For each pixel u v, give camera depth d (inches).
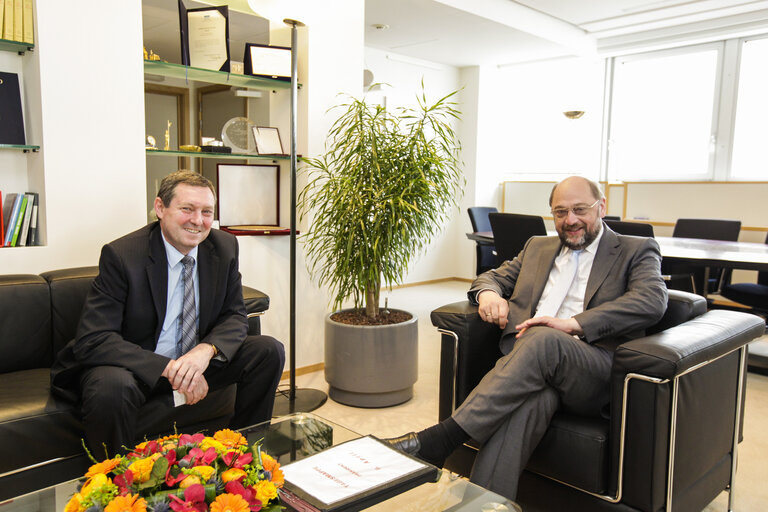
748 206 203.2
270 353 82.3
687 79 234.7
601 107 254.4
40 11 91.0
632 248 81.5
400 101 247.1
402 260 117.3
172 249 77.9
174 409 76.9
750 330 75.2
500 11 196.7
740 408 78.4
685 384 64.4
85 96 96.6
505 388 68.4
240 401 83.8
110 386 67.4
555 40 221.9
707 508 79.3
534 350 69.4
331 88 131.5
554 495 71.3
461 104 271.9
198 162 263.0
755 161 221.6
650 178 247.3
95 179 98.8
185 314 79.1
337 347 114.7
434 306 217.8
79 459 70.8
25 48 94.4
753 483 86.3
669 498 64.1
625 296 76.4
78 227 97.7
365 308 126.8
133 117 102.0
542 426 70.0
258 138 128.6
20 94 96.2
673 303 81.7
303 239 129.2
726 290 152.6
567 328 74.5
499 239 156.3
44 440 67.6
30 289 82.0
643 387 62.2
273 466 44.7
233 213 128.8
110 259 74.2
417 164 111.5
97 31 97.0
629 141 251.8
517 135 279.0
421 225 116.0
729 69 223.1
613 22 223.3
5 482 65.6
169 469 39.1
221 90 251.1
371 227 111.7
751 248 143.0
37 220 96.7
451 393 83.9
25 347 81.6
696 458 68.6
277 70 125.0
